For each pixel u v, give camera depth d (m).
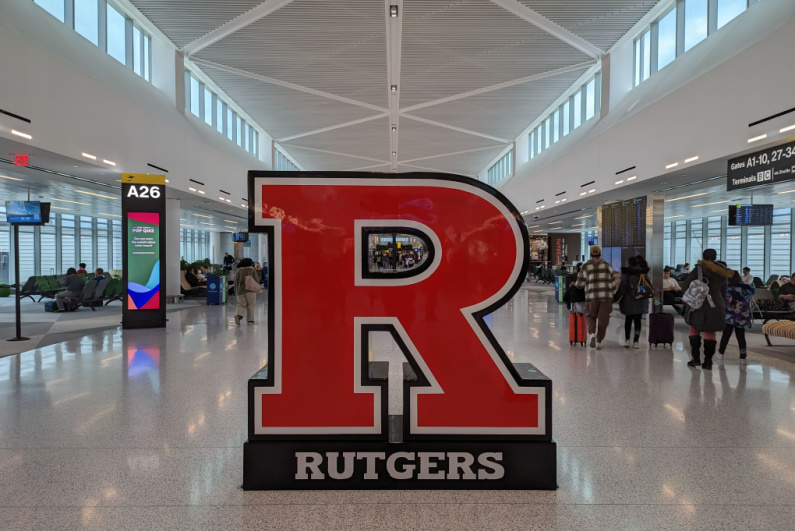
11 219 8.74
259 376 3.16
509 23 12.38
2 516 2.67
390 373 6.23
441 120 22.02
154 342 8.77
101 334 9.73
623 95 14.81
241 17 12.16
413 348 3.04
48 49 8.95
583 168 15.88
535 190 21.38
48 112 8.84
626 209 12.91
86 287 14.55
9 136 7.91
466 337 3.05
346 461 3.03
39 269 22.30
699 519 2.65
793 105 7.52
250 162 22.00
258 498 2.90
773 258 20.72
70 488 3.01
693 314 6.51
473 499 2.90
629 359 7.28
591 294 8.12
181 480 3.13
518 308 15.14
